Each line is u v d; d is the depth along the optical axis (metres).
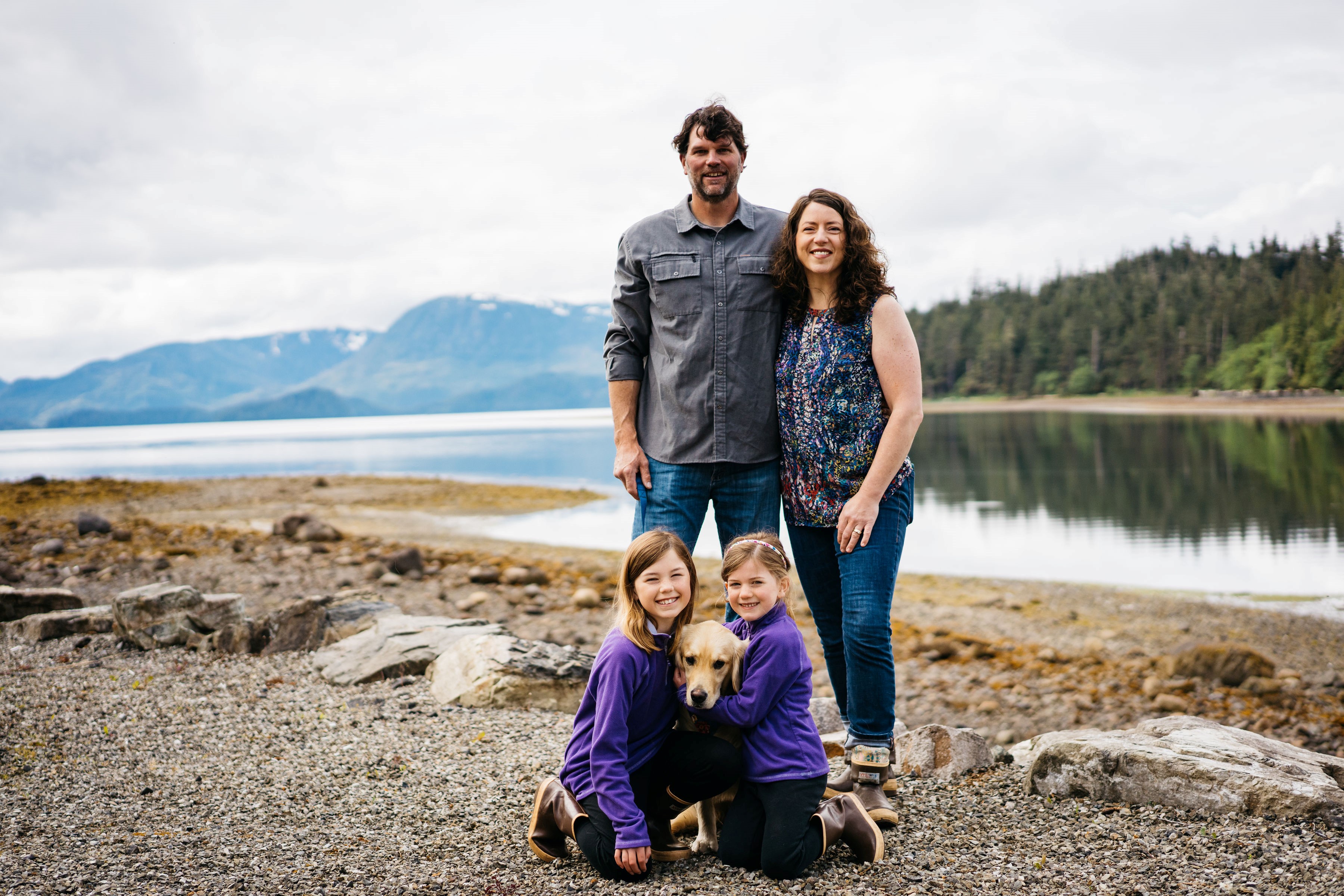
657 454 3.76
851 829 2.98
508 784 3.85
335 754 4.32
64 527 15.88
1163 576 12.70
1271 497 21.83
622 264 3.84
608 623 8.71
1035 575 12.98
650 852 2.87
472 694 5.13
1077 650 8.55
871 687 3.39
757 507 3.70
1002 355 115.44
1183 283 111.44
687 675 3.00
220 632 6.43
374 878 2.96
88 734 4.63
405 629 6.28
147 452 85.56
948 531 18.05
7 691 5.34
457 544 15.79
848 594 3.39
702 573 12.29
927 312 134.00
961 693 7.06
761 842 2.93
